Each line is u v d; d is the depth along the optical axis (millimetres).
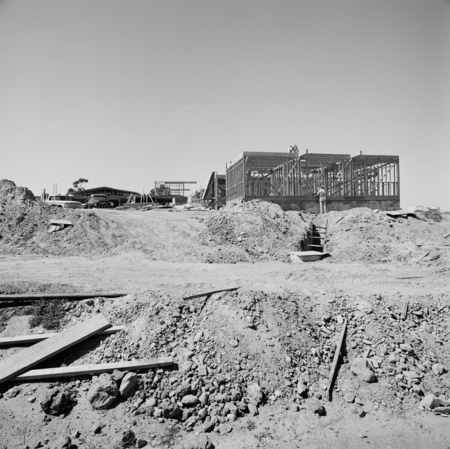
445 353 7719
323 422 6121
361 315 8445
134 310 7949
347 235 17797
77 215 17812
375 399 6672
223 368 6746
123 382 6160
